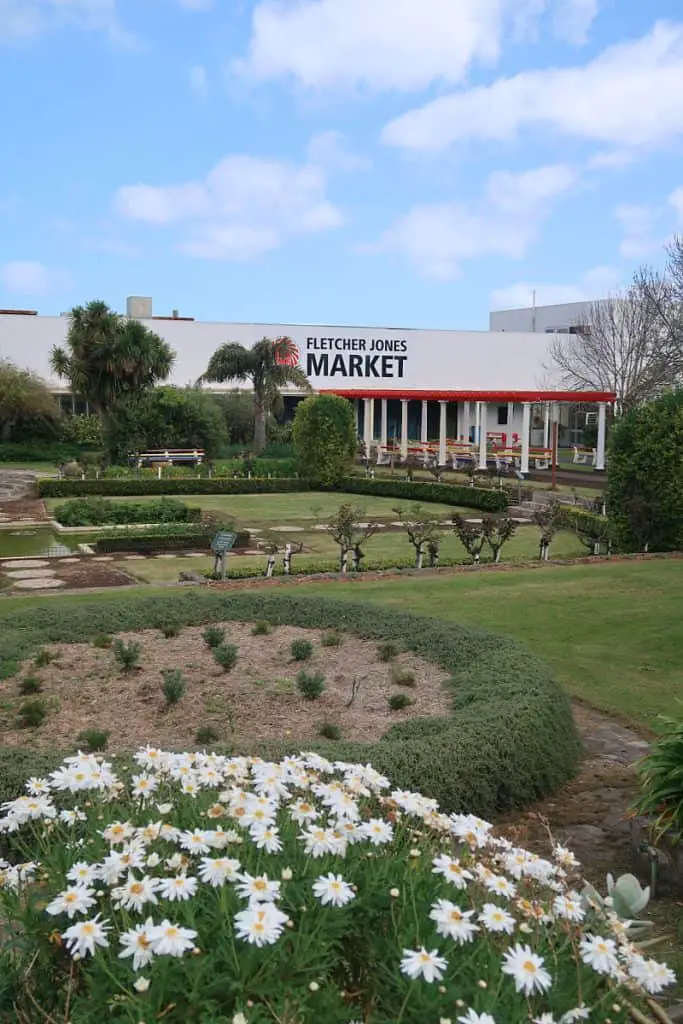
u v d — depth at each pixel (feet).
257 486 85.25
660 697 19.72
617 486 45.39
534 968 5.55
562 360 119.34
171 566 43.57
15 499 75.41
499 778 13.66
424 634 21.56
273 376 105.19
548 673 17.61
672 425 43.14
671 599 29.78
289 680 18.78
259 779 7.73
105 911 6.48
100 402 104.83
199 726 16.08
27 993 6.12
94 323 102.22
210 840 6.74
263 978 5.78
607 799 14.52
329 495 83.97
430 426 140.97
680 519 42.96
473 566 37.76
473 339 137.80
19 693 17.85
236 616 24.04
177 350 128.47
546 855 12.35
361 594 31.07
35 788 8.00
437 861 6.57
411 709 16.94
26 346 122.62
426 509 72.79
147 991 5.63
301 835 7.02
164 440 101.96
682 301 90.02
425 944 6.13
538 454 106.11
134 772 10.07
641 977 6.04
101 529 57.88
